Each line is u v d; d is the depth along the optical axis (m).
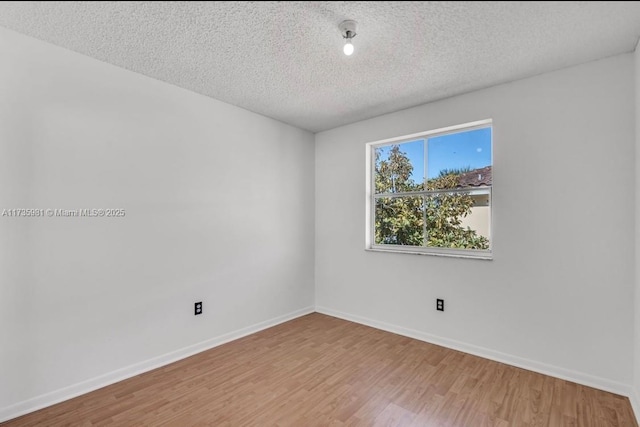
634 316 2.04
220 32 1.88
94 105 2.20
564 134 2.30
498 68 2.31
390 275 3.30
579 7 1.63
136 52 2.12
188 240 2.74
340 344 2.95
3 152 1.84
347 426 1.79
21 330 1.90
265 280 3.40
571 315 2.27
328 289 3.90
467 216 2.91
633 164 2.05
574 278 2.26
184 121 2.71
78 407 1.96
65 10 1.67
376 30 1.85
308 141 3.97
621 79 2.09
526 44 1.99
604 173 2.15
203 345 2.82
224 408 1.96
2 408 1.83
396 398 2.06
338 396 2.09
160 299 2.54
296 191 3.79
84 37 1.94
